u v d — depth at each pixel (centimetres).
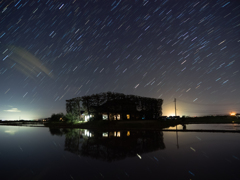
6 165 728
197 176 558
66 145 1223
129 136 1683
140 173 600
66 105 4406
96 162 752
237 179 528
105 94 4025
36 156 888
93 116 4166
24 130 2811
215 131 1902
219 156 810
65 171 638
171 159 773
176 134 1733
